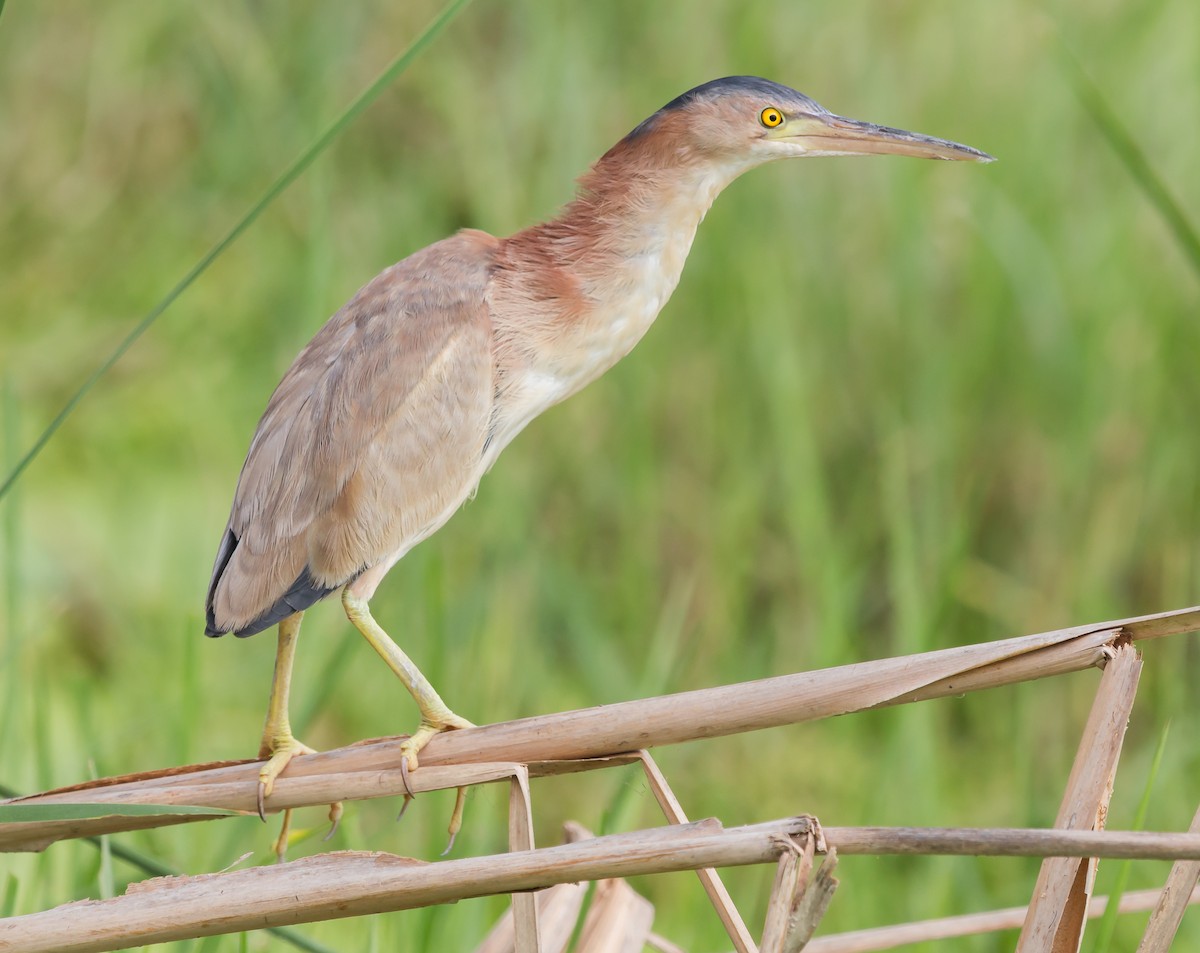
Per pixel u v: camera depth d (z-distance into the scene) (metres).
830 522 9.09
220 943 4.64
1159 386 9.16
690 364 9.64
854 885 6.86
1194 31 9.93
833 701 3.63
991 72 9.94
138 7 11.76
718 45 10.22
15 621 5.84
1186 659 8.88
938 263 9.87
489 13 11.20
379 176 10.88
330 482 5.00
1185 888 3.71
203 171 11.62
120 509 9.92
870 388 9.48
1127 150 5.80
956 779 8.55
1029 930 3.60
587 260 5.50
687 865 3.29
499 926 4.73
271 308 10.85
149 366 11.06
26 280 11.55
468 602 7.82
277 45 11.21
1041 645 3.57
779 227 9.68
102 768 6.81
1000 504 9.38
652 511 9.01
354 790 4.03
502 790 8.36
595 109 10.23
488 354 5.25
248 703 8.72
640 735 3.80
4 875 6.25
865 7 10.11
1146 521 9.05
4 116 11.94
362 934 7.13
